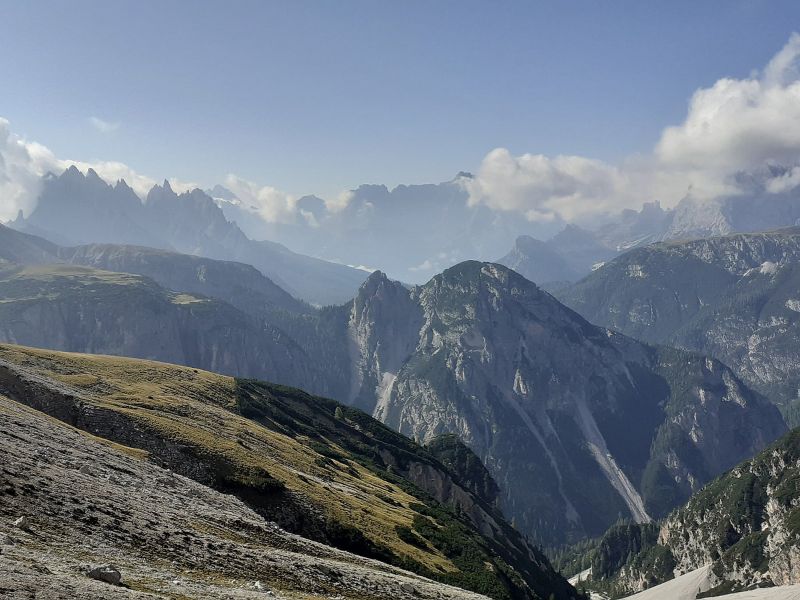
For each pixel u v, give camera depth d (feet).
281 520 330.54
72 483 195.21
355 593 220.23
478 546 497.46
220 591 152.76
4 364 375.25
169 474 284.20
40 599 106.01
